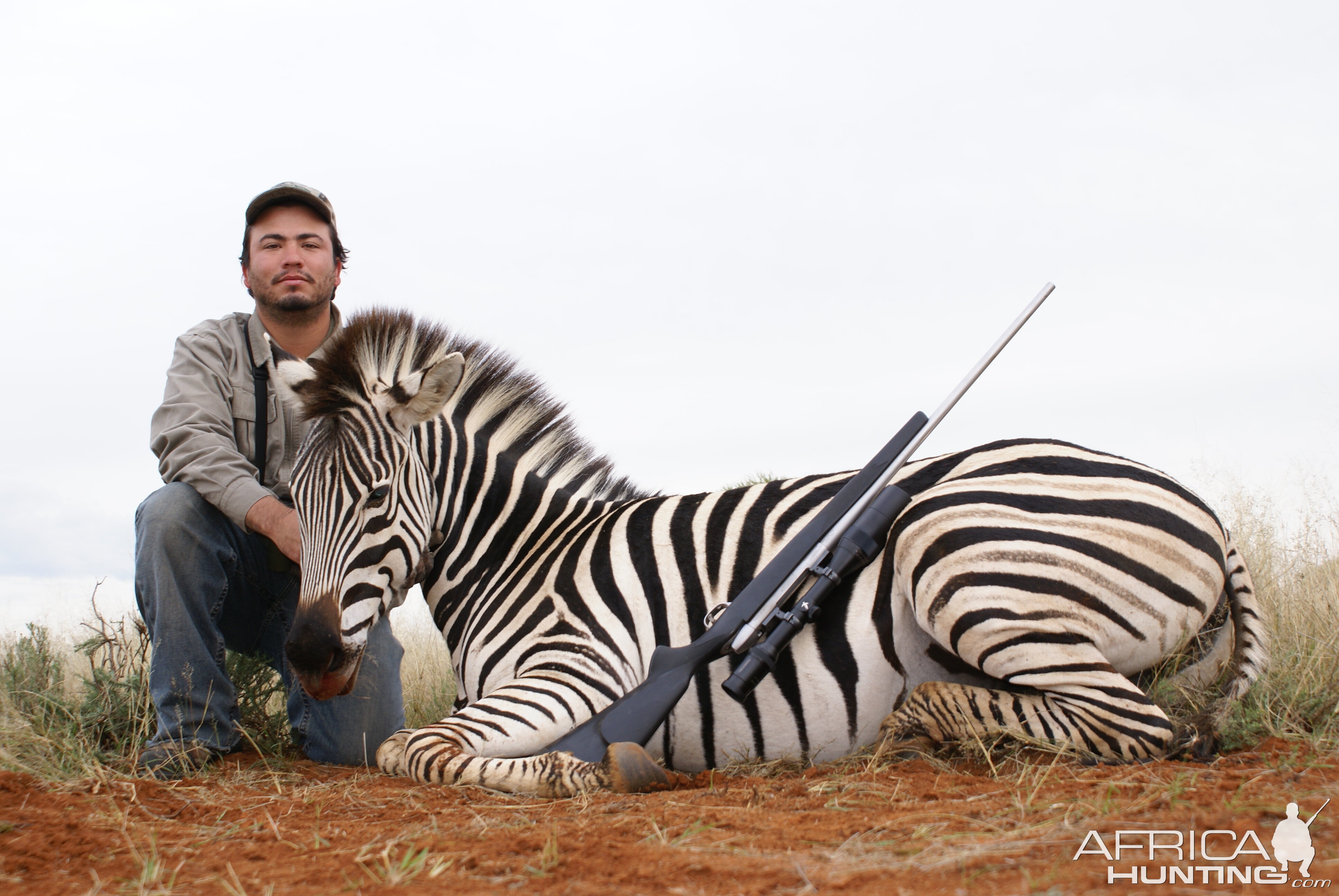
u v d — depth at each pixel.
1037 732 2.96
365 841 2.38
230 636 4.30
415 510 3.58
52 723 3.89
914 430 3.36
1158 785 2.46
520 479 3.95
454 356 3.43
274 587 4.25
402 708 4.32
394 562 3.50
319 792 3.12
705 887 1.88
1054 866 1.84
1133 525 3.08
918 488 3.43
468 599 3.82
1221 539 3.24
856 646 3.27
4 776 2.95
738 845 2.18
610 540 3.69
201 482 3.80
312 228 4.40
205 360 4.14
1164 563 3.08
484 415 4.02
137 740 3.82
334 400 3.42
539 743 3.20
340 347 3.56
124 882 2.10
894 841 2.13
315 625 3.25
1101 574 3.04
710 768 3.41
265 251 4.32
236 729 4.02
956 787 2.67
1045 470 3.22
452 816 2.66
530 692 3.26
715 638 3.18
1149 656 3.15
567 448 4.13
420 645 6.83
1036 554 3.04
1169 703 3.25
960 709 3.06
